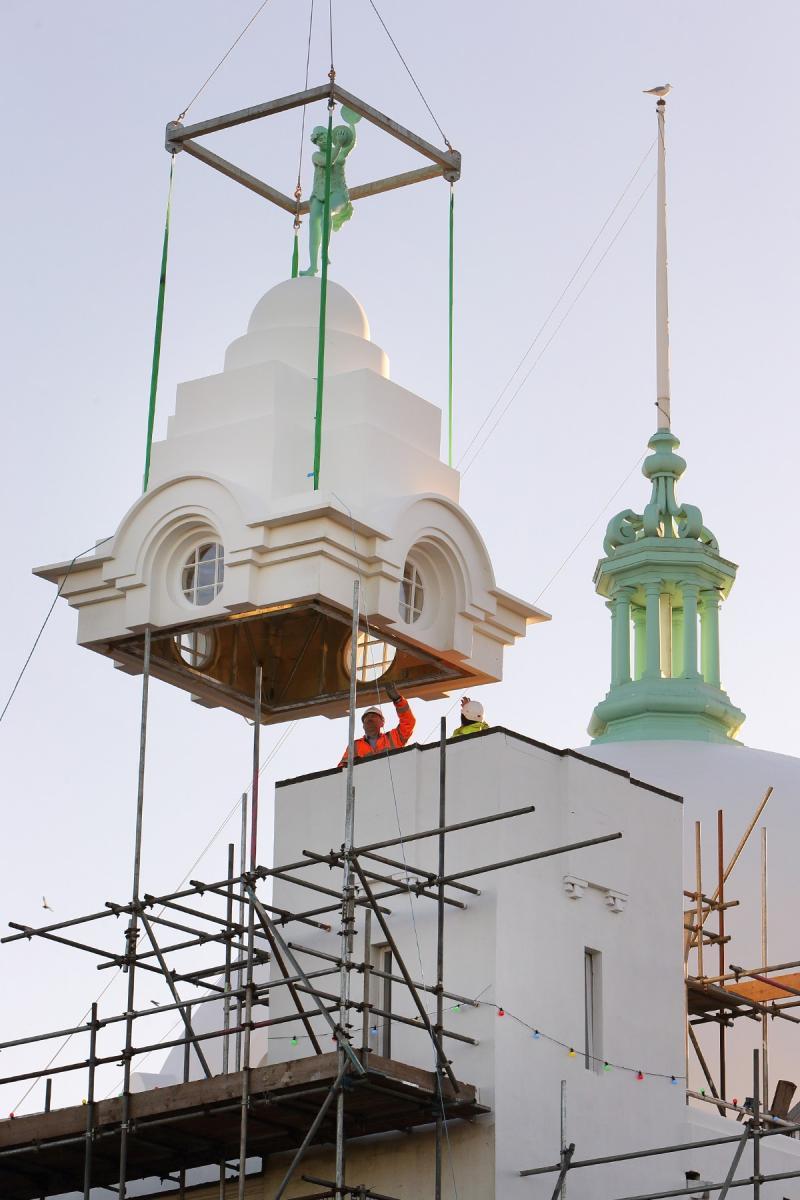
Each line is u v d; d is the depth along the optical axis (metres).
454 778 51.00
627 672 75.69
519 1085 48.69
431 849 50.81
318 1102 47.00
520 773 50.88
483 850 50.09
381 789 51.97
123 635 52.62
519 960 49.56
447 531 53.19
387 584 51.56
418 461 54.25
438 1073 47.12
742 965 63.41
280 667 55.50
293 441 53.50
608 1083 50.28
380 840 51.59
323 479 53.25
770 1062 61.75
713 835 66.12
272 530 51.38
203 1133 48.97
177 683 54.34
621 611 76.25
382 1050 50.00
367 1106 47.47
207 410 54.25
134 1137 48.66
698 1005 56.78
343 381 54.22
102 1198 55.41
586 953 51.06
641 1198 46.97
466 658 53.50
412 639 52.44
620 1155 47.41
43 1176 51.78
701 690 74.06
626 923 51.81
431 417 55.25
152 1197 52.62
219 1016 63.44
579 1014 50.28
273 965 52.31
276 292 56.03
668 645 76.12
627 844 52.28
